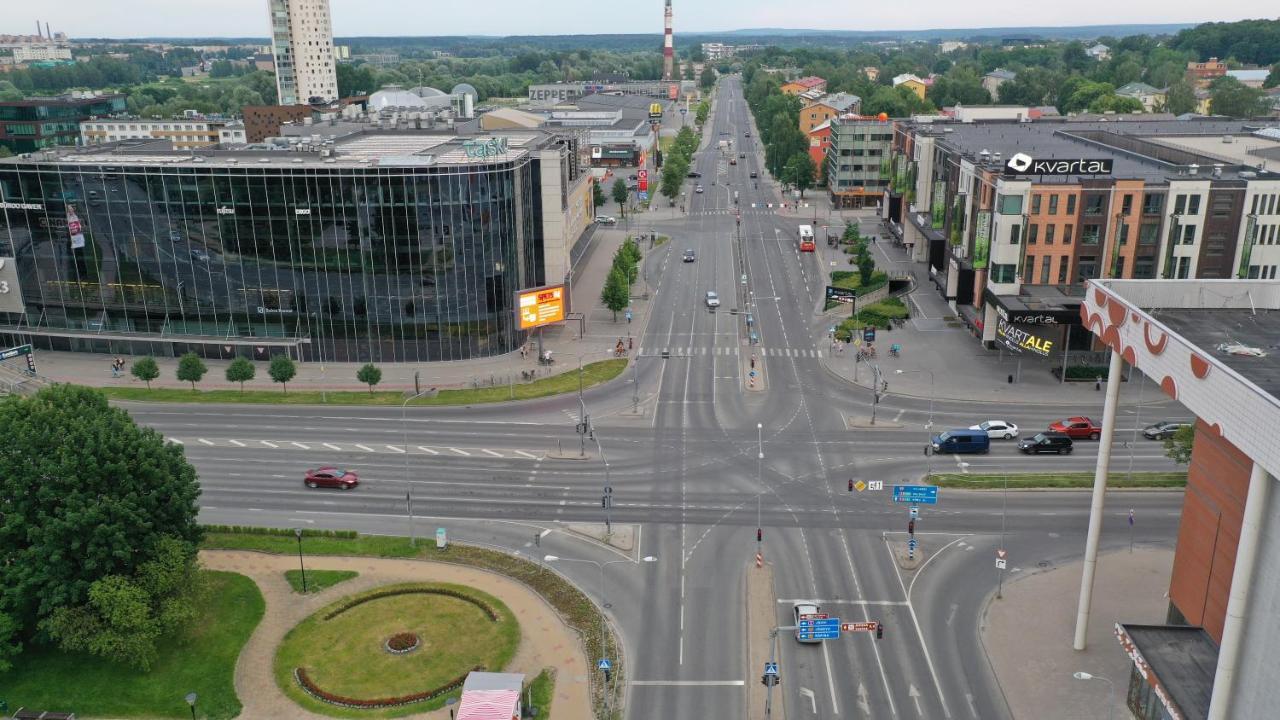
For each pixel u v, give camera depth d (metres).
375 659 70.00
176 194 133.25
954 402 122.31
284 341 137.88
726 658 69.94
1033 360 137.88
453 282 136.25
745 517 91.75
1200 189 130.12
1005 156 159.12
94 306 140.88
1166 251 132.75
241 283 136.88
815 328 158.12
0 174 134.88
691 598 77.69
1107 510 92.38
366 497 96.62
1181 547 63.91
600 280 190.62
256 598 77.69
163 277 138.00
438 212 132.62
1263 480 47.75
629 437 111.88
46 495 68.50
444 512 93.31
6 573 67.69
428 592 78.81
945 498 95.06
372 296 136.25
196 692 66.31
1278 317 69.00
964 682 66.94
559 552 85.25
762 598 77.31
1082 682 66.62
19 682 67.25
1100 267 135.62
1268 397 46.66
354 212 132.12
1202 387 53.72
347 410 121.19
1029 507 93.06
